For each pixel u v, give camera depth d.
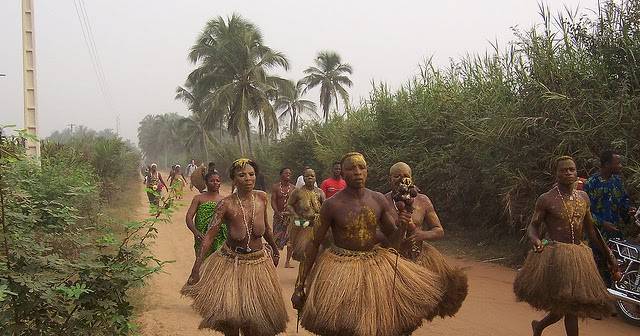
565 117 9.37
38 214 4.69
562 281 4.91
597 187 6.88
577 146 9.18
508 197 10.37
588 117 9.09
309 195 8.68
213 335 6.20
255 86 37.09
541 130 9.57
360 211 4.02
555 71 9.59
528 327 6.53
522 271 5.32
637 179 7.89
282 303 4.78
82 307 4.19
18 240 4.15
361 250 4.03
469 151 12.22
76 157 16.11
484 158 11.21
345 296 3.82
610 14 9.53
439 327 6.54
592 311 4.89
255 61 37.03
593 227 5.37
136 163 39.38
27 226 4.36
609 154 6.84
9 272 3.82
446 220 13.84
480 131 11.23
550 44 9.86
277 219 10.39
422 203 5.25
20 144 4.59
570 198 5.21
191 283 4.80
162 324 6.55
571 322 5.11
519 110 10.11
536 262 5.16
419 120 14.09
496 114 10.73
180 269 10.16
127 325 4.32
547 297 4.99
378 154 15.77
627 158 8.29
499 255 11.14
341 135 19.06
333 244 4.12
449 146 12.90
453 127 12.88
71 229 5.43
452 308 5.07
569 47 9.80
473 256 11.37
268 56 36.69
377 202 4.11
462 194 12.98
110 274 4.23
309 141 26.02
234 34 36.12
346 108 19.66
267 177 33.94
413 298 3.96
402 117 15.44
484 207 12.59
